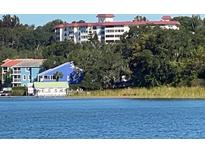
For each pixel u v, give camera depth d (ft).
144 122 408.26
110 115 483.51
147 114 489.26
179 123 397.39
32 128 370.32
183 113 496.23
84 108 575.79
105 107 588.50
